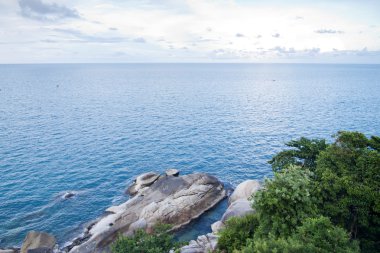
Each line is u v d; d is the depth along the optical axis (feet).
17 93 503.61
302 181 69.36
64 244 115.44
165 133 262.88
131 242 85.66
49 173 176.45
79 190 158.10
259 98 476.54
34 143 226.38
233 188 160.86
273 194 68.28
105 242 110.83
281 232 64.85
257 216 78.54
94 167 187.42
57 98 451.94
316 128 273.75
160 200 133.49
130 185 161.58
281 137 250.98
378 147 92.12
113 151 215.92
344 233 56.90
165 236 90.22
